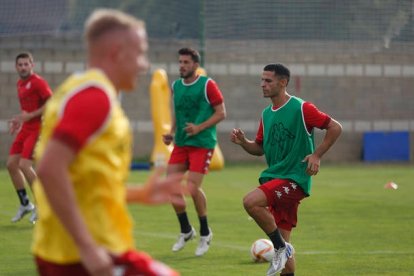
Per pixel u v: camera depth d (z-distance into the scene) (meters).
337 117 64.94
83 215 9.57
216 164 43.50
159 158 51.16
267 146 20.66
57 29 57.50
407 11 63.25
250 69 62.78
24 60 30.56
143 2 60.22
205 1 60.84
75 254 9.62
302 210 35.84
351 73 64.88
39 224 9.91
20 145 30.92
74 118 9.20
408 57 66.00
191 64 26.14
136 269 9.89
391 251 25.78
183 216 25.61
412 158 66.69
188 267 23.00
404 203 38.50
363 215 34.34
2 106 58.12
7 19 57.41
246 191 43.06
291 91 63.56
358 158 65.69
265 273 22.03
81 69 59.47
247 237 28.62
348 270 22.55
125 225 9.98
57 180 9.10
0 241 27.33
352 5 62.41
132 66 9.66
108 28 9.58
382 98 65.88
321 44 62.53
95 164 9.50
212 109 26.12
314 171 19.81
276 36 61.97
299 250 25.92
